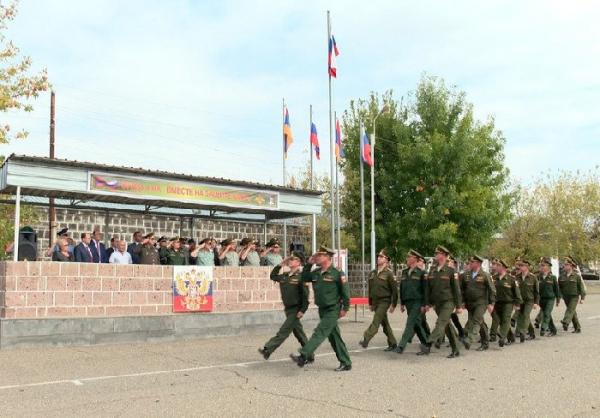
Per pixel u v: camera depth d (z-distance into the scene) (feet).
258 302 51.70
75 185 44.34
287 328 33.53
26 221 60.18
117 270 43.68
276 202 56.08
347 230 102.99
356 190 99.50
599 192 151.64
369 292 39.75
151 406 23.38
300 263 34.42
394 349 40.04
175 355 37.19
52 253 43.45
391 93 99.81
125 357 36.22
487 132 95.61
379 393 25.88
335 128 84.94
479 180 94.58
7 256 56.80
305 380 28.94
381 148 98.27
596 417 21.83
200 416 21.79
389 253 95.91
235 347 41.22
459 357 37.29
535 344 44.98
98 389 26.66
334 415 21.95
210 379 29.12
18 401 24.23
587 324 61.77
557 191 150.10
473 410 22.81
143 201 54.70
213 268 49.06
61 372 30.91
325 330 31.07
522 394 25.75
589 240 151.64
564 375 30.63
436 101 96.43
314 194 58.75
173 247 49.57
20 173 41.96
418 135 96.84
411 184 92.58
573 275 53.72
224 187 52.65
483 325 41.70
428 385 27.73
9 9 68.64
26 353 37.09
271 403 23.91
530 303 47.65
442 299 37.65
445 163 91.86
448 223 88.89
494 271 45.09
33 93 69.72
